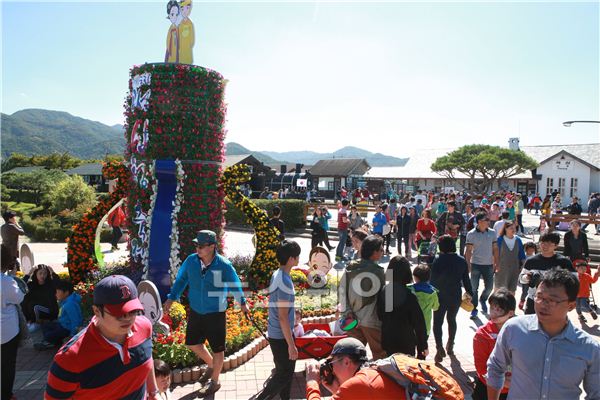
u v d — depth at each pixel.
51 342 6.22
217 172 8.59
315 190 53.44
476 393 3.79
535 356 2.72
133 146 8.22
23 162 87.88
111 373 2.66
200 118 8.14
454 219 10.81
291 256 4.30
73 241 8.70
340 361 2.70
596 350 2.63
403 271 4.19
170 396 4.89
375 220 13.76
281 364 4.34
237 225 23.39
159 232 7.82
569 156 41.62
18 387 5.08
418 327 4.13
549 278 2.68
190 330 5.00
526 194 43.78
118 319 2.58
